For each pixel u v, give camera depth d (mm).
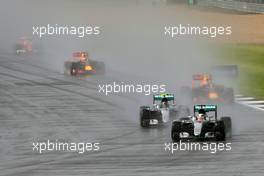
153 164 110062
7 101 179000
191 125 126125
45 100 178875
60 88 199750
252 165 108250
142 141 127500
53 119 152625
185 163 110250
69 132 137875
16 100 180375
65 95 186375
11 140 131375
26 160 114938
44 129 141625
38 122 149500
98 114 157250
